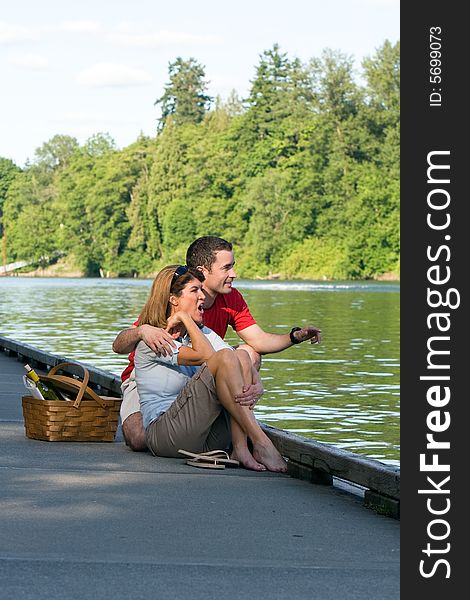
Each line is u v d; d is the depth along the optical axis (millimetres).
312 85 95062
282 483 5977
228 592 3863
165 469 6215
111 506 5180
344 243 88562
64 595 3744
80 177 118688
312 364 17484
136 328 6664
